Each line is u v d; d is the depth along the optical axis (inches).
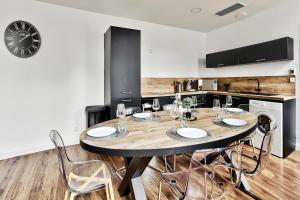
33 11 117.3
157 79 171.3
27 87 118.3
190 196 49.1
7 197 73.5
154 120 75.7
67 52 130.6
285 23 126.3
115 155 46.1
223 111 89.0
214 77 185.6
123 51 133.2
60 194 75.5
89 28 137.8
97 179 56.2
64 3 123.3
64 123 132.6
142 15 145.5
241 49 146.6
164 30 172.2
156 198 73.2
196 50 193.9
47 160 108.7
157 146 47.3
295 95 122.4
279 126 109.0
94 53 140.7
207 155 59.6
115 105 131.7
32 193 76.3
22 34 114.3
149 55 165.8
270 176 88.4
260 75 144.6
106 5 126.8
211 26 174.4
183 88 186.5
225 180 81.1
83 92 138.3
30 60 118.2
